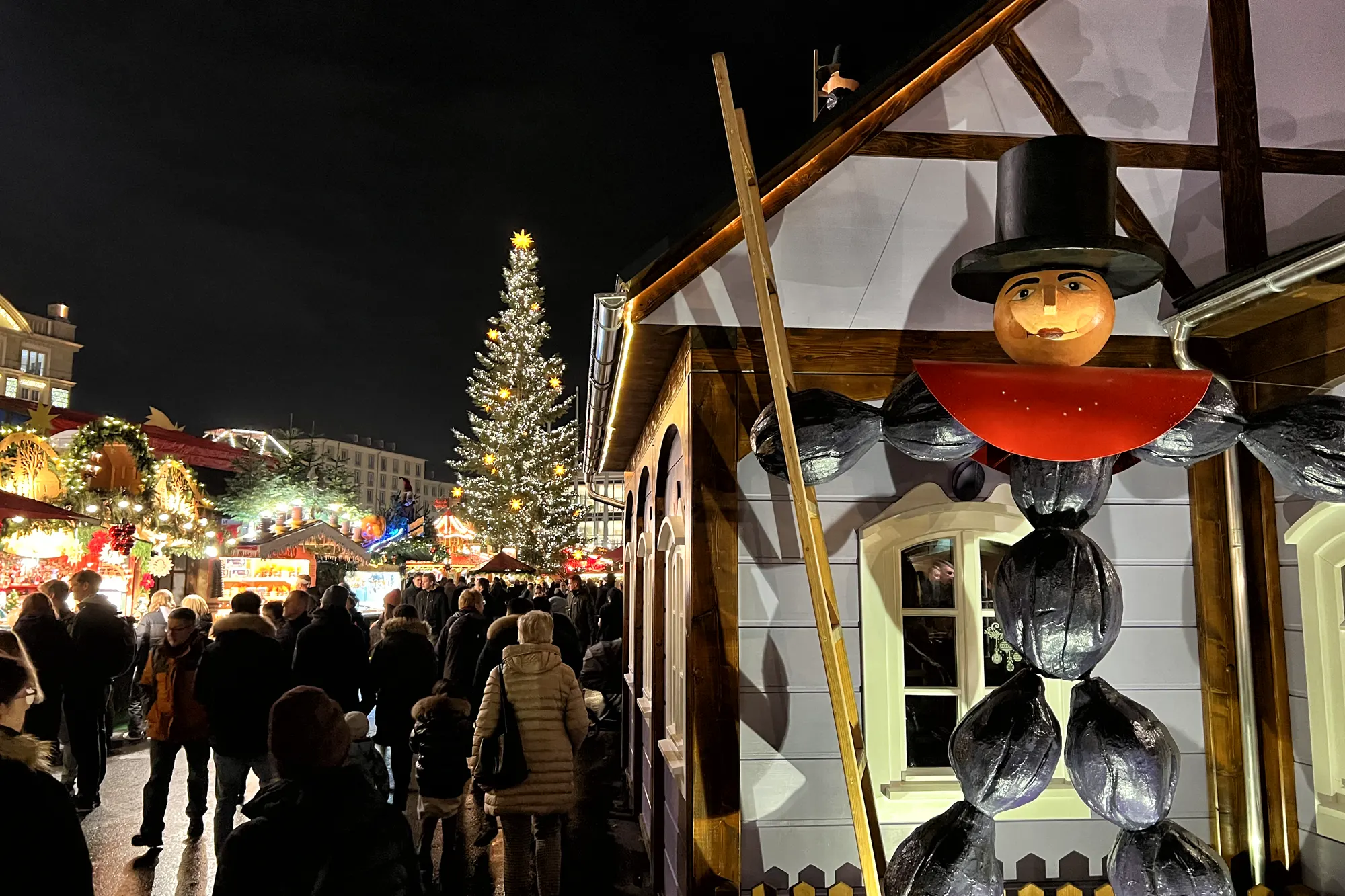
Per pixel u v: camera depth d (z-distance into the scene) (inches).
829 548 180.4
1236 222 180.9
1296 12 186.5
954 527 180.5
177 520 533.3
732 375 178.5
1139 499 186.4
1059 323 123.8
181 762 382.6
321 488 1075.3
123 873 236.2
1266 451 127.0
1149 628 183.0
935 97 179.2
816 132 175.8
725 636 173.3
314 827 96.3
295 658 269.4
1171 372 123.6
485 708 199.8
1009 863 175.0
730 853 167.2
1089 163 123.3
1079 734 121.6
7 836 93.6
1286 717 174.2
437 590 592.7
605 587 715.4
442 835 283.3
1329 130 185.2
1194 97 184.5
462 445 1325.0
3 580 414.0
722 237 174.6
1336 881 161.8
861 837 119.6
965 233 180.1
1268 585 178.1
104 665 296.2
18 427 443.2
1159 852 122.0
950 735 182.1
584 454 411.2
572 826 305.3
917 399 124.9
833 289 178.9
